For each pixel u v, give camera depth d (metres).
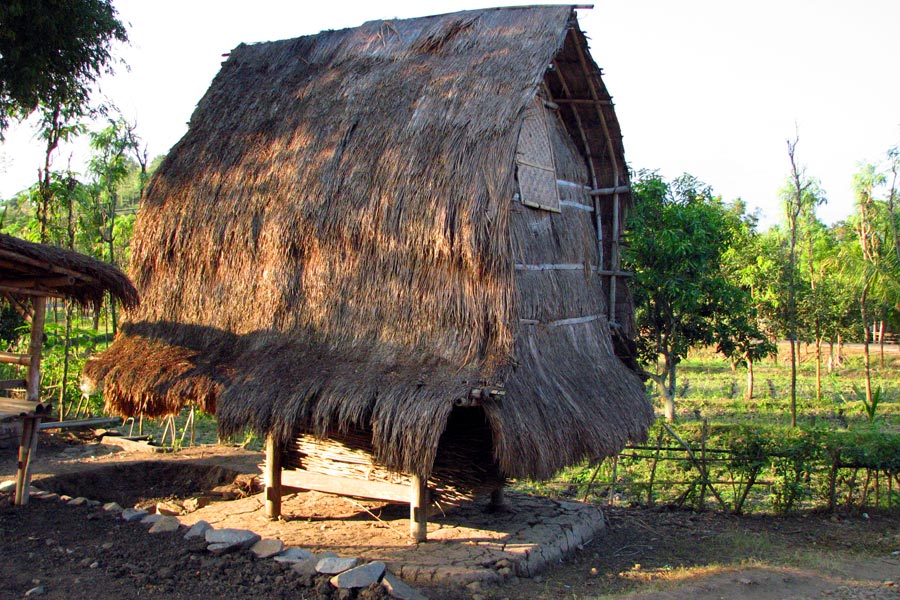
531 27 9.76
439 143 8.87
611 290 11.80
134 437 14.98
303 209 9.45
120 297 9.20
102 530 7.95
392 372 8.13
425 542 8.61
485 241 8.08
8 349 18.00
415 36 10.81
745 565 8.53
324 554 7.39
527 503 10.70
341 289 9.07
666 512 11.60
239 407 8.42
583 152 11.60
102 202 18.61
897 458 11.23
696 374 32.12
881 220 24.14
